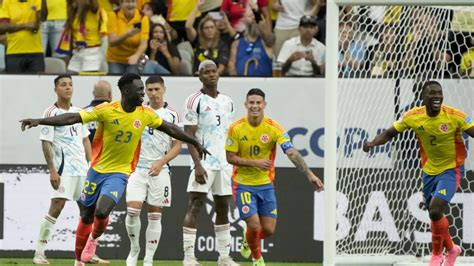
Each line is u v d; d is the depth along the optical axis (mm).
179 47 47562
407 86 40562
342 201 39594
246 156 32625
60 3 47375
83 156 38656
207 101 35438
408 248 40094
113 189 30016
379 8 40531
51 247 42250
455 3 32875
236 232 42188
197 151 32688
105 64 47250
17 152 42500
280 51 46750
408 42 40625
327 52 33094
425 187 33938
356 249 39469
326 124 33031
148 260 35312
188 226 35938
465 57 40656
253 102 32188
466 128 32469
